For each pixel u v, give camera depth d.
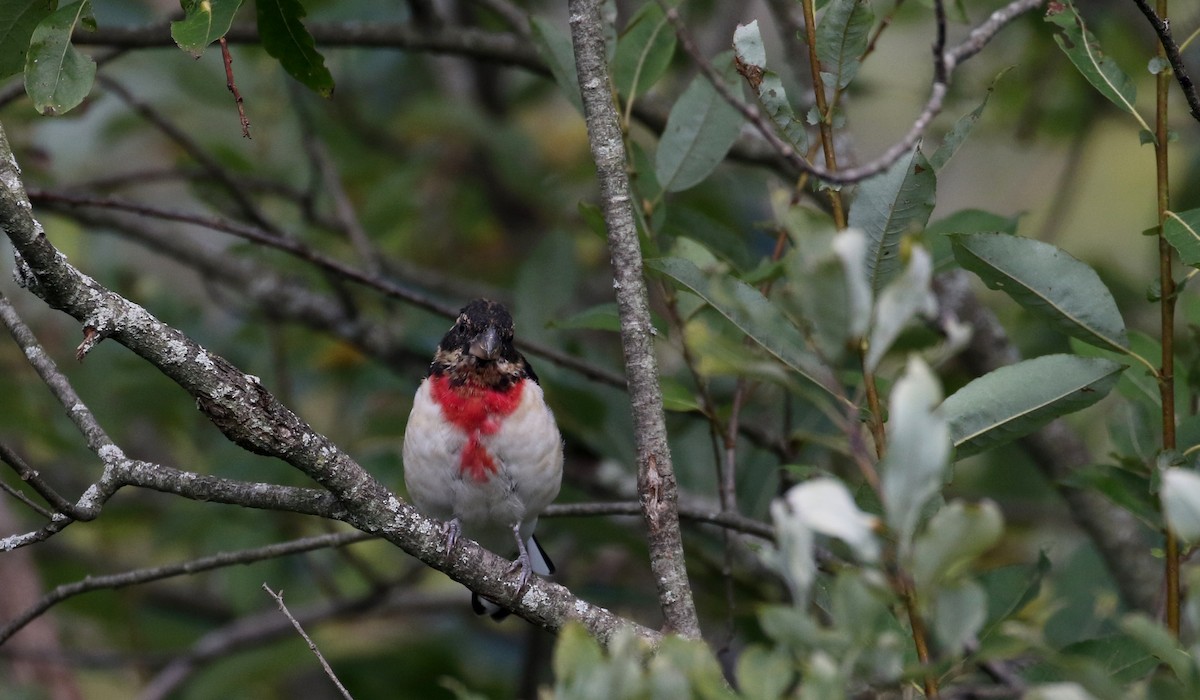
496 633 13.72
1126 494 7.40
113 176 12.21
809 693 3.99
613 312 8.35
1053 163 15.30
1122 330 6.46
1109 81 6.66
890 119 14.75
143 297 13.24
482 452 8.59
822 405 4.44
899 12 12.32
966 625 4.02
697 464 11.43
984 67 13.04
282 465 11.70
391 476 11.96
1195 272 6.45
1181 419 7.43
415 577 13.38
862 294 4.05
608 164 6.38
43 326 13.15
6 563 12.55
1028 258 6.48
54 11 6.71
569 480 11.53
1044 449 10.39
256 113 13.59
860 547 3.85
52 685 12.62
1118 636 6.36
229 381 5.99
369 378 12.98
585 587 11.77
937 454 3.85
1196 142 13.73
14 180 5.60
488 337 8.61
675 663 4.42
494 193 15.91
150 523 13.55
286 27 7.04
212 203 12.46
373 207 12.94
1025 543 12.54
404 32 10.68
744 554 10.87
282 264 12.45
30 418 11.82
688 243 7.74
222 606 14.24
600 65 6.44
